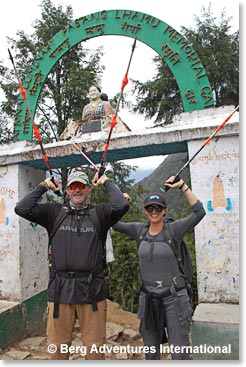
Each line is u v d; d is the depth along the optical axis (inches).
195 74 171.0
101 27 190.1
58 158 185.3
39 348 175.6
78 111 364.2
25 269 195.3
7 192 197.9
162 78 378.9
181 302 103.8
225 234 148.4
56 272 104.5
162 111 385.4
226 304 145.6
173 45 176.6
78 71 371.6
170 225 109.8
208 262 149.8
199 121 159.3
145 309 106.2
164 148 170.2
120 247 311.9
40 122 370.9
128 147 166.6
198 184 154.5
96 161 196.5
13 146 199.8
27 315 192.7
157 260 105.9
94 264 103.7
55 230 107.2
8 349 173.0
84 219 107.0
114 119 117.6
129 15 185.2
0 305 184.9
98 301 102.6
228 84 379.9
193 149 155.9
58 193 113.3
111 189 105.7
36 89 204.7
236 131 148.3
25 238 197.6
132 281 311.0
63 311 102.3
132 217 338.6
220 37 391.9
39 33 378.3
